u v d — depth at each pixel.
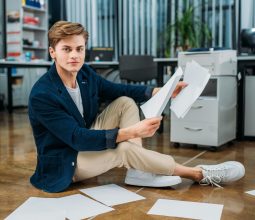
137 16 6.01
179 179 1.67
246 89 3.16
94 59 4.95
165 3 5.69
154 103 1.50
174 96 1.61
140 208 1.43
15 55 5.89
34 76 6.38
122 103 1.75
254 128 3.16
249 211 1.40
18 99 6.32
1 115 5.28
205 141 2.76
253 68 3.47
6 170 2.11
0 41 5.93
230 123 2.96
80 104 1.69
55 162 1.63
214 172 1.72
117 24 6.21
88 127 1.75
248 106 3.17
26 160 2.38
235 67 3.01
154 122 1.44
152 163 1.62
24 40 5.94
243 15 5.01
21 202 1.51
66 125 1.50
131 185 1.74
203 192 1.64
